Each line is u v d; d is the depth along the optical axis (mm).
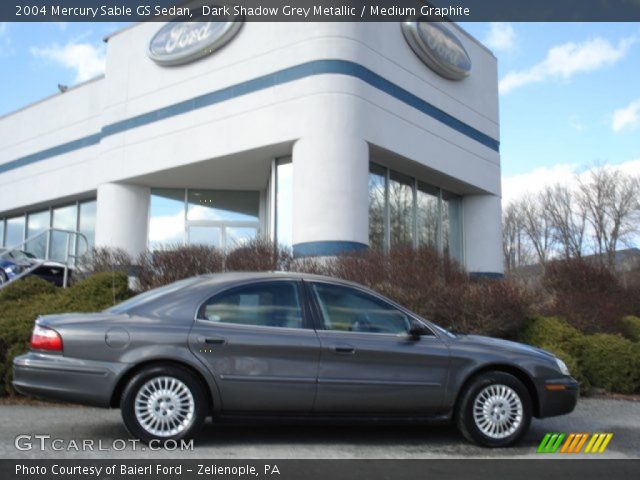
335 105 14578
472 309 9914
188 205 19250
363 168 14773
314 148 14492
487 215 20203
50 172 21500
